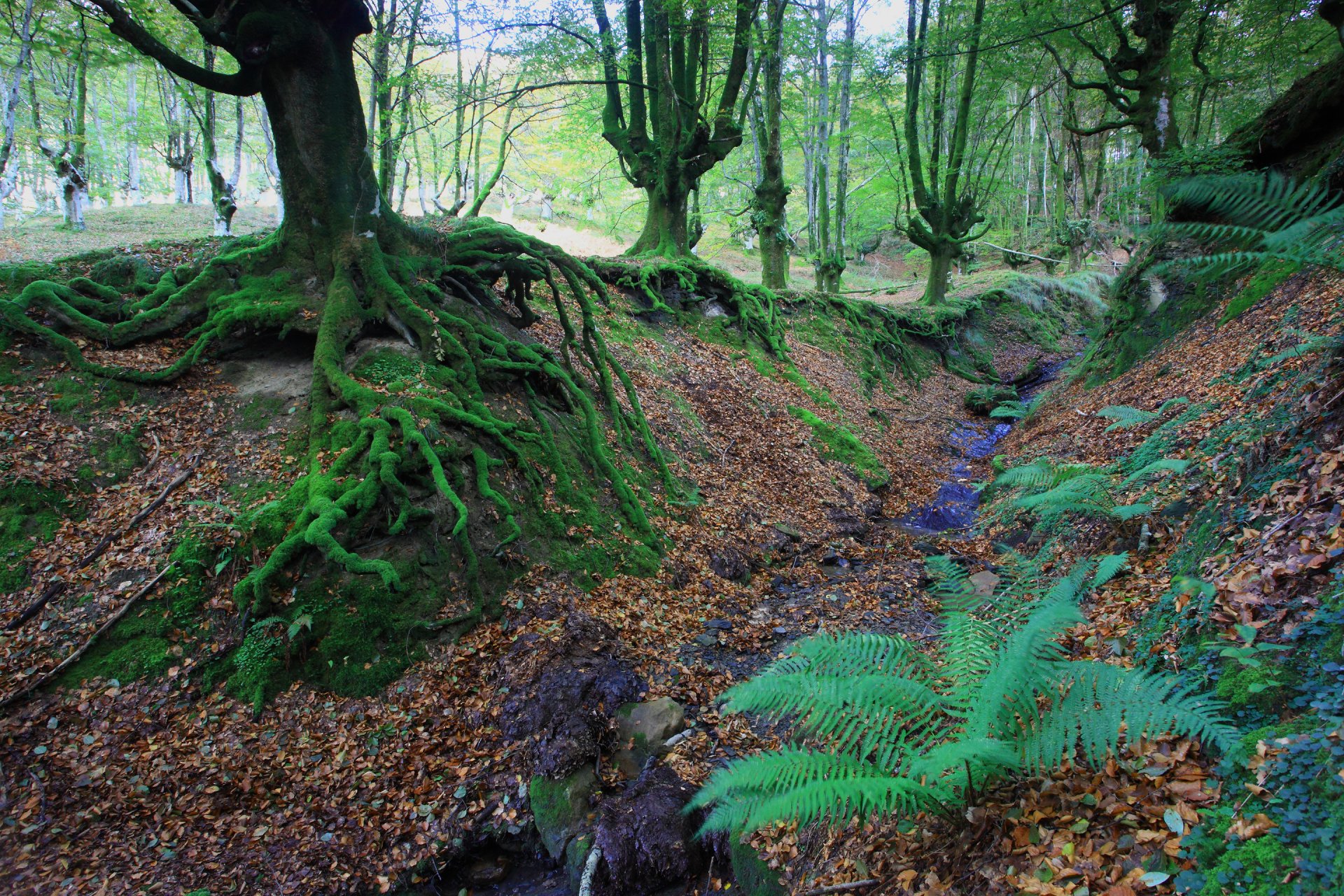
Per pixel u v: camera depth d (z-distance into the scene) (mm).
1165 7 15008
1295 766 2488
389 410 7258
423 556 6676
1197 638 3635
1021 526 9117
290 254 8484
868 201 40188
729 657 6918
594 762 5242
